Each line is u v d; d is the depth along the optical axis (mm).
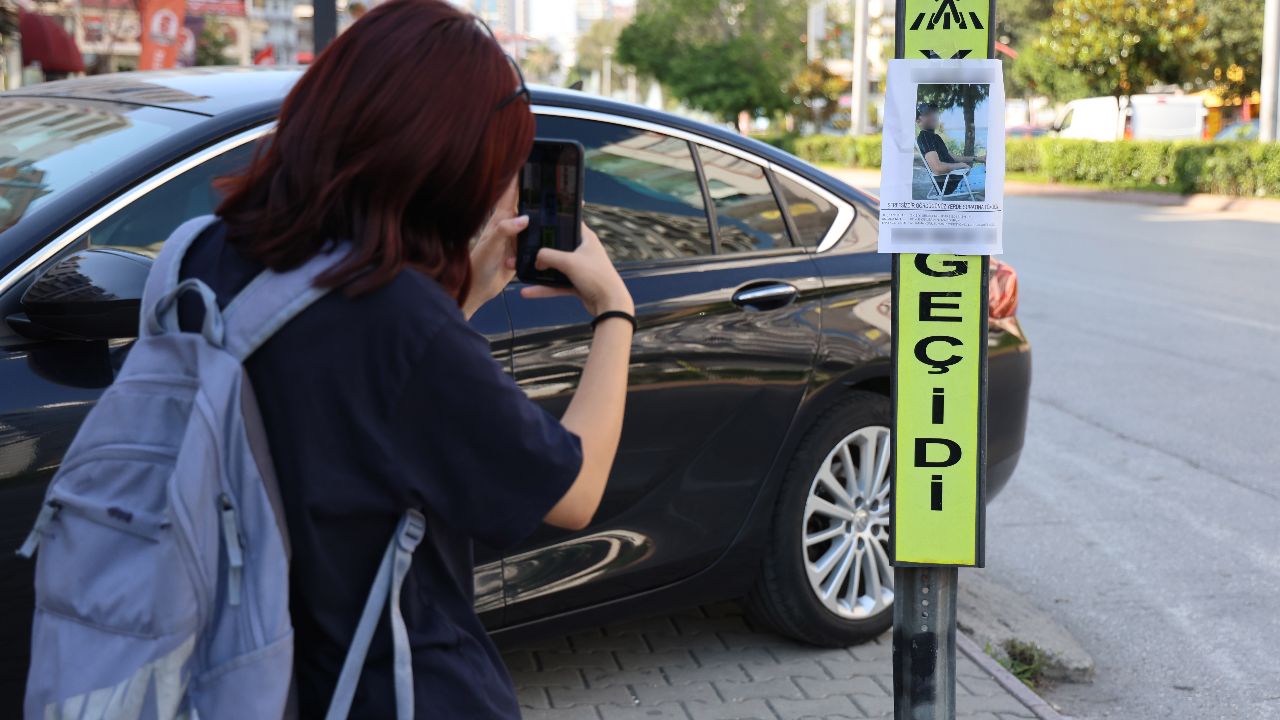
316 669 1461
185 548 1336
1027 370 4355
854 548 4027
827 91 51438
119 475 1382
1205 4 39625
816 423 3865
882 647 4090
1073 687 4016
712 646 4059
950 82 2316
